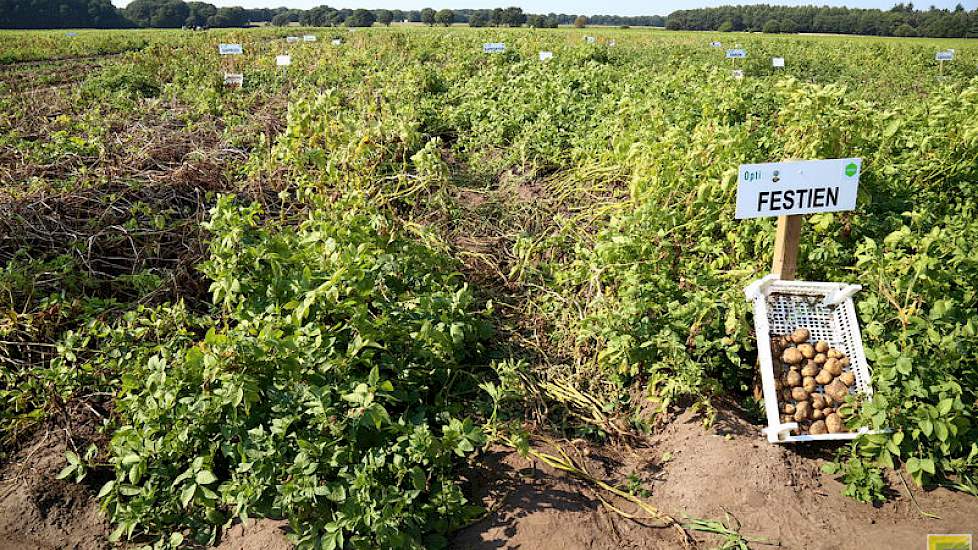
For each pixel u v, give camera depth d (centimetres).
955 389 334
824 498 335
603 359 429
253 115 874
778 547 312
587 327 440
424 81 1086
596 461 378
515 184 713
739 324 393
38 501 347
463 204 667
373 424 325
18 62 1736
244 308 408
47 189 560
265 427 338
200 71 1198
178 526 329
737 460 350
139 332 423
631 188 562
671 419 397
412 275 462
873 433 340
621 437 395
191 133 750
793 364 388
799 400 379
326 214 539
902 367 338
